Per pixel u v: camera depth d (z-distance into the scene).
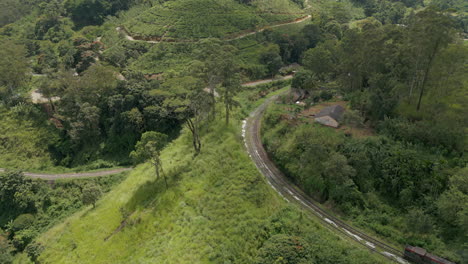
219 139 82.50
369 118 81.62
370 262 48.22
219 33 150.50
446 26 65.62
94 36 159.62
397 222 58.41
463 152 65.75
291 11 179.75
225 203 62.47
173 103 78.69
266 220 58.97
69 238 64.31
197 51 131.00
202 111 83.44
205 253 53.34
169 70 130.50
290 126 84.31
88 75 107.69
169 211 64.31
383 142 70.31
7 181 83.75
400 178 62.38
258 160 80.50
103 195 81.38
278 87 128.88
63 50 144.38
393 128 72.50
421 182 60.81
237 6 168.75
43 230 78.56
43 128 105.88
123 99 102.69
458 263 49.16
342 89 100.50
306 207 64.69
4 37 166.50
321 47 110.12
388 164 64.50
